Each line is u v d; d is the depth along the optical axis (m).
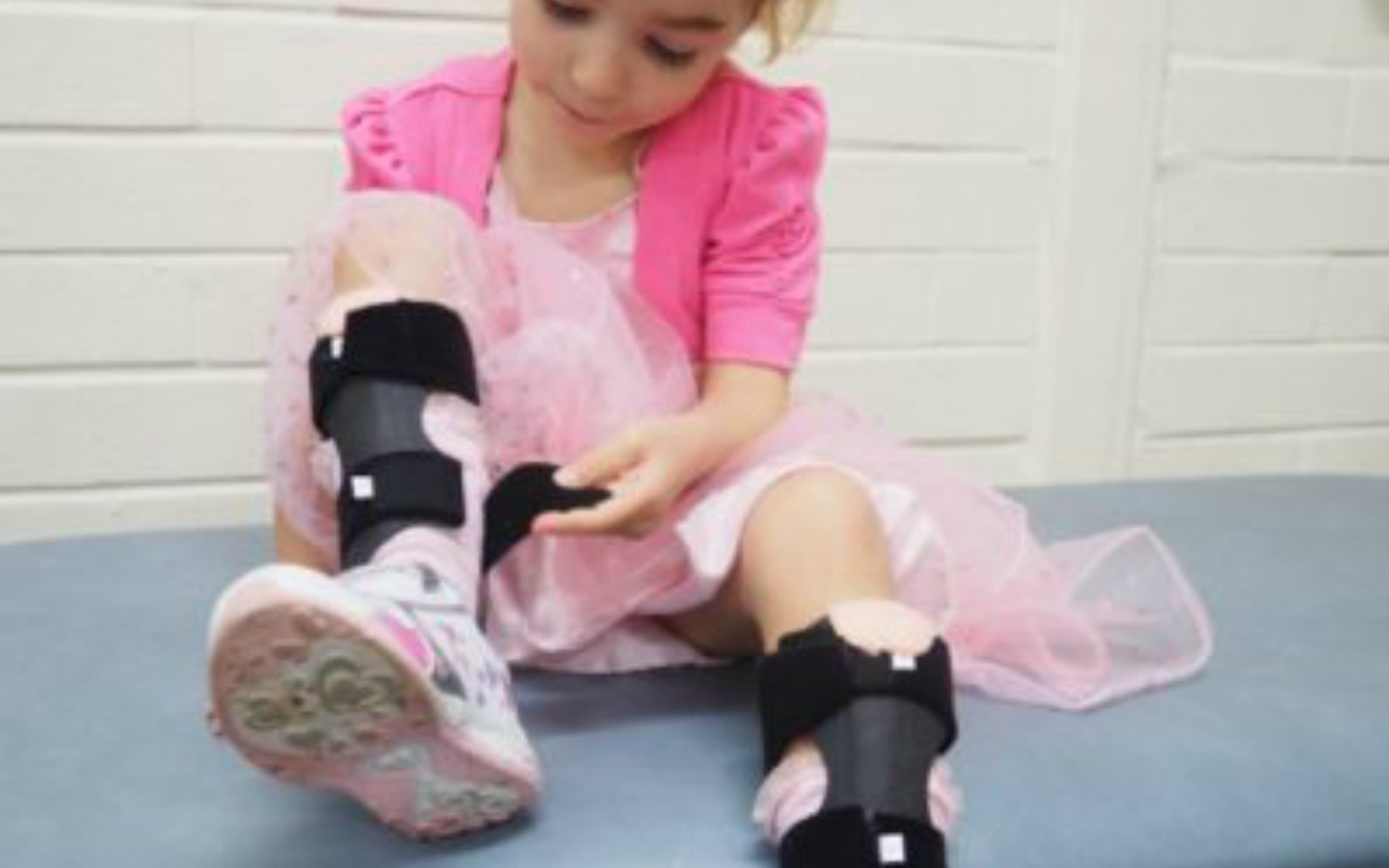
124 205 1.10
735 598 0.70
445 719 0.53
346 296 0.71
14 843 0.56
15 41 1.05
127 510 1.14
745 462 0.74
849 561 0.64
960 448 1.37
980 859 0.57
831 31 1.23
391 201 0.76
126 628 0.80
